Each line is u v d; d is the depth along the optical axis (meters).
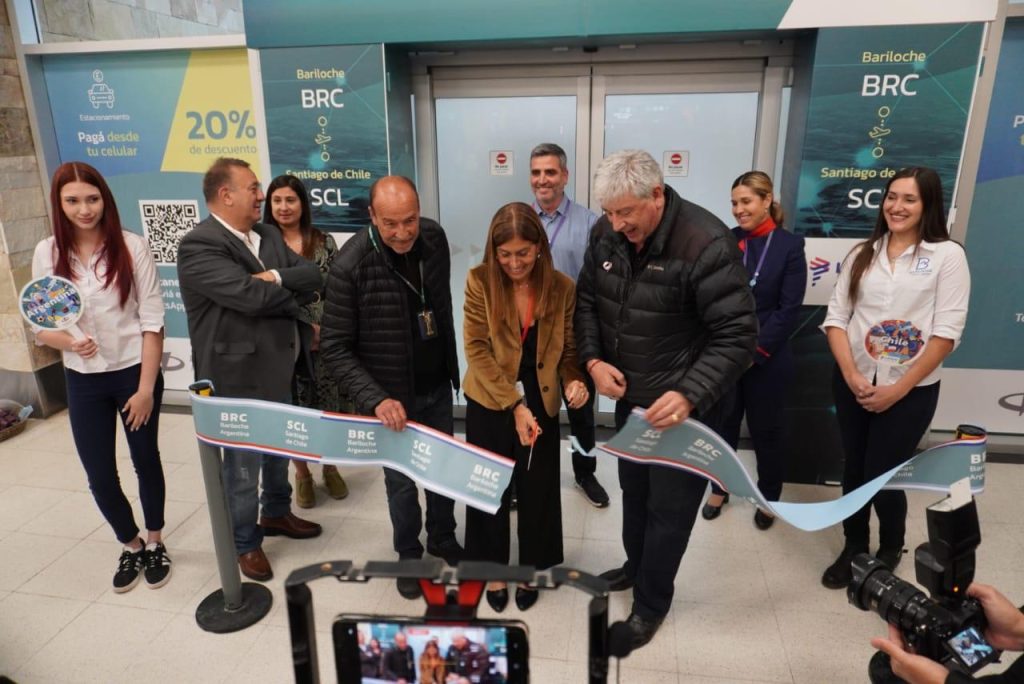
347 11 3.12
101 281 2.29
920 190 2.14
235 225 2.27
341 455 2.02
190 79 3.69
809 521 1.86
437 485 1.88
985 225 3.34
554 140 3.63
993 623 1.24
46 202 4.02
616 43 3.28
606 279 2.00
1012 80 3.14
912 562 2.60
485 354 2.10
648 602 2.19
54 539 2.87
